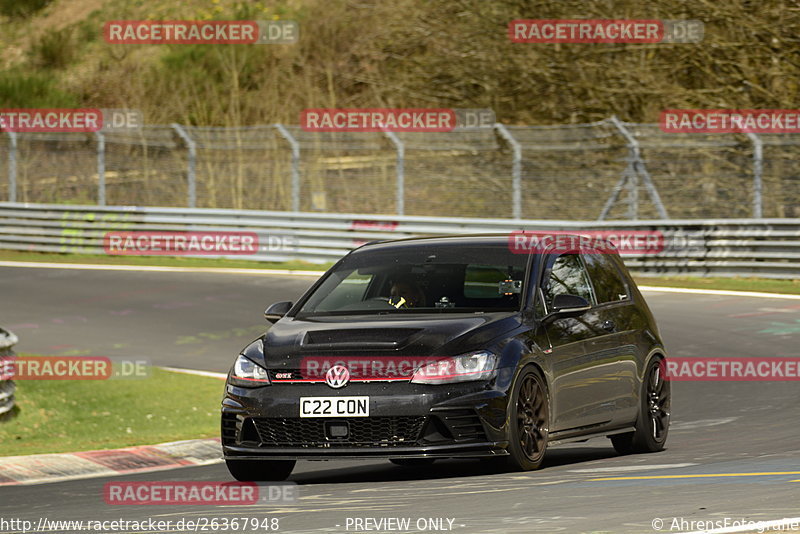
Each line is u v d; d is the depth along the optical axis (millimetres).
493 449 29547
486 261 33500
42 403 49500
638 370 35906
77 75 153875
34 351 63844
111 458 38719
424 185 109875
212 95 140750
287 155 121000
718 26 110688
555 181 110062
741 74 108875
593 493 26000
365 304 32938
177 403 50438
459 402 29250
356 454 29281
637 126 98500
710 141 103438
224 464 37531
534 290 32531
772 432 40031
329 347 30188
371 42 133250
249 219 101688
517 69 117812
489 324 30797
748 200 100000
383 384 29438
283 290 84938
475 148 102438
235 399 30672
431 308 32156
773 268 86625
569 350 32656
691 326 68438
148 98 144500
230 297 82188
